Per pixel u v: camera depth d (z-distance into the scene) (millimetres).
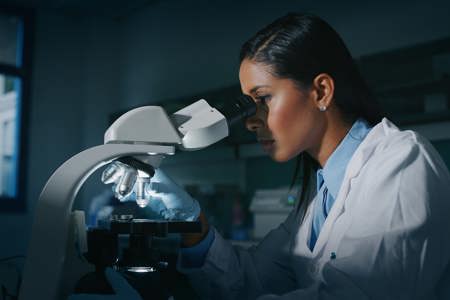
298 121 999
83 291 746
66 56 5180
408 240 791
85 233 830
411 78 2807
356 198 946
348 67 1046
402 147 887
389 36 3203
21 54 4867
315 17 1028
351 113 1067
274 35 1000
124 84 5301
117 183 902
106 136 837
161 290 775
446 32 2920
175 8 4805
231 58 4219
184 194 1022
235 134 3588
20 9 4879
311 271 1010
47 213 760
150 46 5047
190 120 890
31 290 745
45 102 4984
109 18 5395
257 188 4012
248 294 1176
